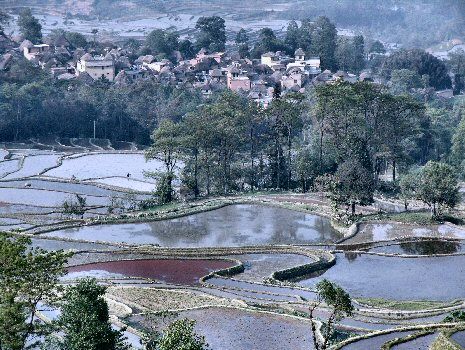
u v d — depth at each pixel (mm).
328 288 85750
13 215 181125
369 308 115625
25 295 81500
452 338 87938
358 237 162375
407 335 94125
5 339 76188
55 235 162875
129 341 97125
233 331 100562
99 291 84688
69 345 81625
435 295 124125
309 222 177875
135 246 153500
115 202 198375
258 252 151250
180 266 141375
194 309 110500
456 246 156875
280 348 94062
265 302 118438
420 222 174250
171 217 179875
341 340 97250
